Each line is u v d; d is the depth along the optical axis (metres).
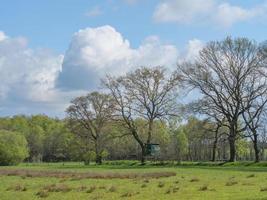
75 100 113.25
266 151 131.12
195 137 90.75
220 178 40.81
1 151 103.81
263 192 25.83
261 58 81.81
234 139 85.44
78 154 117.88
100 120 112.00
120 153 138.75
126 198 24.78
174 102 95.12
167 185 32.75
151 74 94.75
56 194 27.56
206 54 84.62
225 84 83.94
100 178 42.88
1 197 26.45
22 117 178.25
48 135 161.38
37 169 69.62
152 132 99.31
